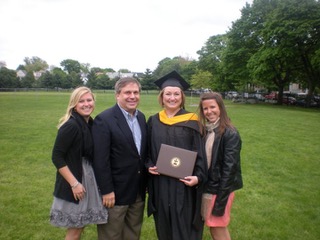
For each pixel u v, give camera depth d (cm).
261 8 3116
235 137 277
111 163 281
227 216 291
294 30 2528
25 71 10444
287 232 387
